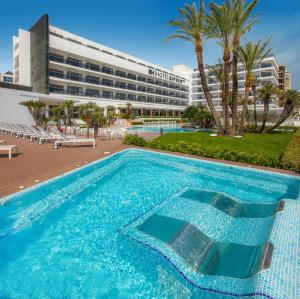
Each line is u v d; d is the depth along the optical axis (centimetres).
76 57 3953
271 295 285
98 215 561
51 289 331
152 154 1238
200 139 1689
